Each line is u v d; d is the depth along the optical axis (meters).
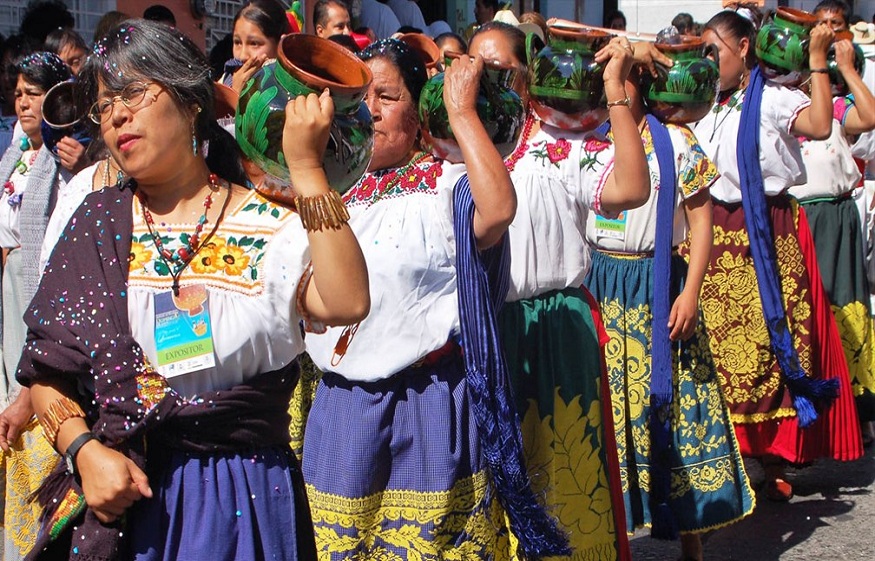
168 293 2.24
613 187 3.22
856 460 5.83
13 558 3.75
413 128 3.07
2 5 7.60
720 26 4.96
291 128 2.16
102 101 2.21
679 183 4.04
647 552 4.69
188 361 2.24
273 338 2.28
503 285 3.16
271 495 2.34
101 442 2.24
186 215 2.29
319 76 2.38
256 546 2.32
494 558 3.07
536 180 3.29
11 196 4.35
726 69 4.96
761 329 5.00
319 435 3.10
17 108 4.29
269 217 2.28
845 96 5.60
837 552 4.65
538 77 3.22
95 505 2.21
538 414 3.38
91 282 2.25
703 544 4.75
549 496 3.38
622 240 4.09
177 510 2.28
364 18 9.49
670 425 4.12
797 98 4.86
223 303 2.25
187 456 2.29
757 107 4.84
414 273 2.96
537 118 3.41
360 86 2.25
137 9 8.48
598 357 3.48
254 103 2.21
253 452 2.34
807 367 5.15
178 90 2.22
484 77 2.96
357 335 2.99
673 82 3.92
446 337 2.98
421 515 2.99
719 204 5.02
